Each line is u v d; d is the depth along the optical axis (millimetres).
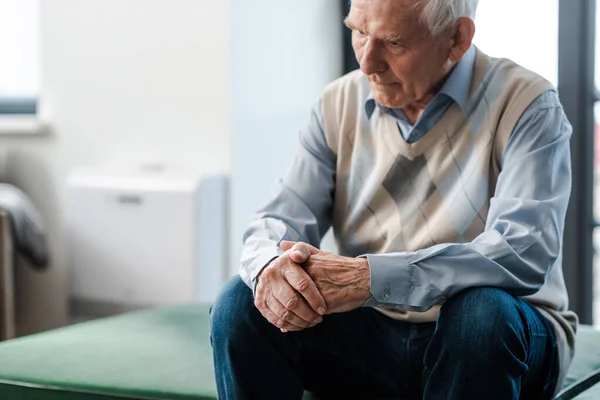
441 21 1671
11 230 3307
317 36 3924
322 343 1766
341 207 1961
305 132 2006
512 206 1656
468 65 1793
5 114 4070
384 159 1865
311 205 1945
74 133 3707
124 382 1976
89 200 3455
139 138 3605
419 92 1748
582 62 3549
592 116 3582
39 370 2072
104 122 3664
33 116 4027
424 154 1825
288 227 1878
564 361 1725
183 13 3506
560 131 1727
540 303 1755
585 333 2422
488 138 1760
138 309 3416
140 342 2348
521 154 1702
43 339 2383
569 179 1735
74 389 1963
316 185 1958
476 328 1491
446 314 1535
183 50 3514
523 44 3580
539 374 1675
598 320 3703
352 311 1799
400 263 1592
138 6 3584
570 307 3643
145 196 3355
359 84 1947
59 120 3725
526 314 1571
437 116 1804
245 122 3525
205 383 1959
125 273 3414
